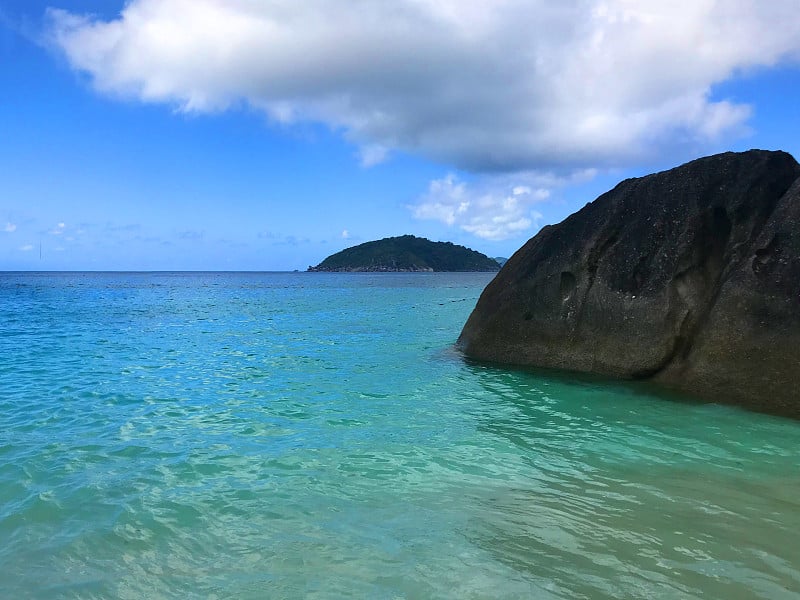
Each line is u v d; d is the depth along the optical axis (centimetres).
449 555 489
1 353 1697
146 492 629
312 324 2655
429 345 1859
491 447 793
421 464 723
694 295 1123
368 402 1070
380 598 425
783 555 483
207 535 529
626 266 1224
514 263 1513
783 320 963
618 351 1209
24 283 9656
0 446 790
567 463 727
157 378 1316
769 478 671
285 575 459
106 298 5028
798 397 938
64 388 1196
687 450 779
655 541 511
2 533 529
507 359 1417
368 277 17012
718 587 434
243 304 4222
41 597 428
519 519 559
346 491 634
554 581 445
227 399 1098
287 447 795
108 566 473
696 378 1070
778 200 1101
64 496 615
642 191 1277
